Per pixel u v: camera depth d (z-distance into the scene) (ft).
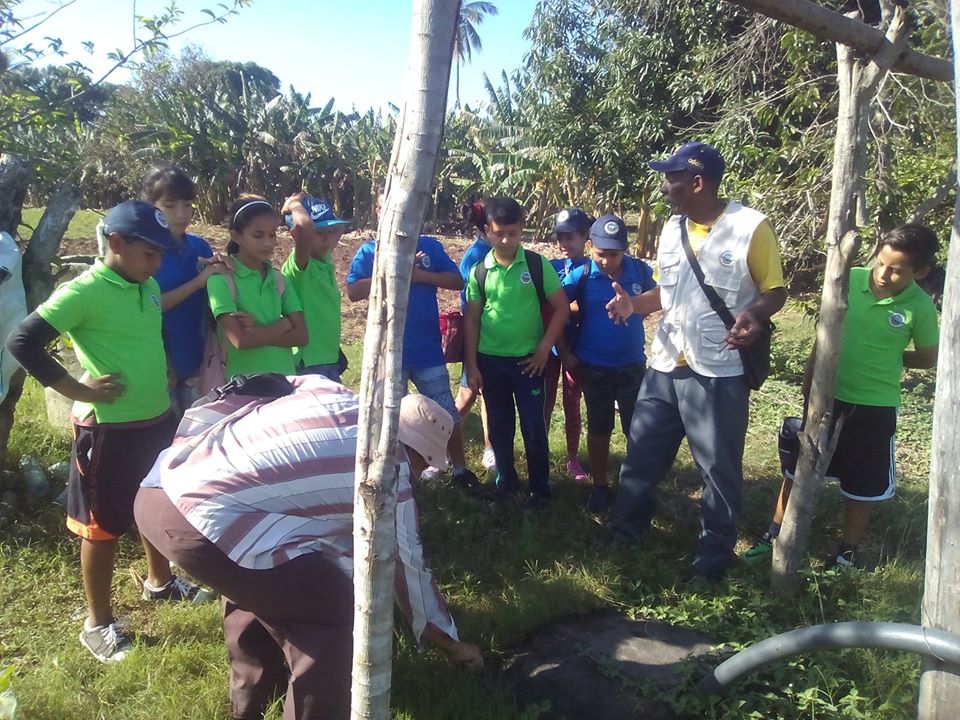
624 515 13.42
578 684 10.00
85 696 9.47
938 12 19.57
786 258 25.04
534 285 14.53
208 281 11.85
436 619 9.50
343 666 8.27
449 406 15.61
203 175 74.90
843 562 13.16
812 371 12.76
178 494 8.10
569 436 17.04
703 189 11.66
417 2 5.25
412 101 5.32
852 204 10.74
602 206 57.31
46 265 13.55
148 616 11.47
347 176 86.22
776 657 8.26
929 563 7.07
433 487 16.01
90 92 16.81
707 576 12.26
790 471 13.38
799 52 24.81
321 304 13.87
